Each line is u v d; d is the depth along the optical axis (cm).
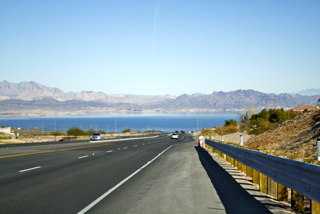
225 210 667
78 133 9506
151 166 1505
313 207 582
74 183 997
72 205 707
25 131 13962
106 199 772
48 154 2145
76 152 2373
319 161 682
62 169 1341
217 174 1233
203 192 865
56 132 10944
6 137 5969
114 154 2245
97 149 2811
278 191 755
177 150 2828
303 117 2745
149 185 974
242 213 641
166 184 995
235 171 1329
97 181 1041
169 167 1471
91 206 699
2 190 873
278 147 2195
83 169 1352
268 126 4275
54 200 756
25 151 2442
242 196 812
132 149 2894
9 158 1820
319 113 2528
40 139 6303
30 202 732
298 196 652
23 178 1084
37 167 1399
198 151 2720
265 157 819
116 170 1334
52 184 974
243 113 10425
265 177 864
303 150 1709
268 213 640
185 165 1569
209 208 685
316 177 536
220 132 8088
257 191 880
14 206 692
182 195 825
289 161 654
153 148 3114
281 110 7512
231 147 1455
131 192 862
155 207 695
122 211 659
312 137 1911
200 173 1261
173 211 660
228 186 959
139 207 694
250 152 1000
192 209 676
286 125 2820
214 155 2266
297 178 607
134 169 1378
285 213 639
